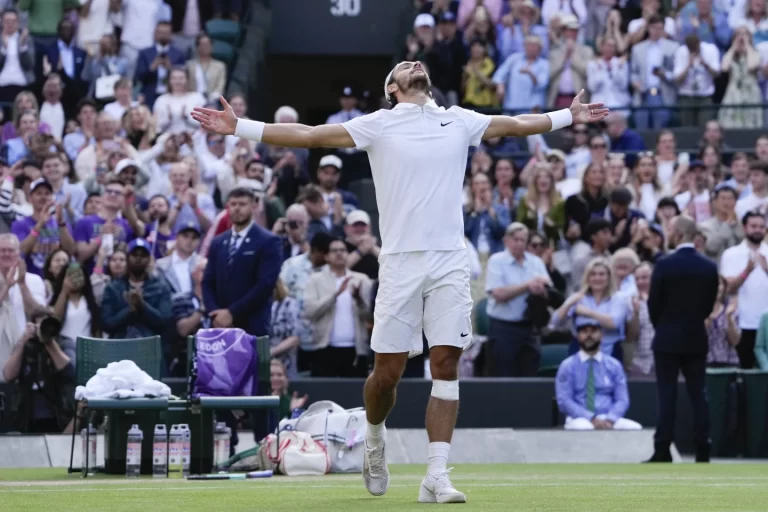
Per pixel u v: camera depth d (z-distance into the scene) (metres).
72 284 39.94
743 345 44.88
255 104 70.06
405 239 20.09
